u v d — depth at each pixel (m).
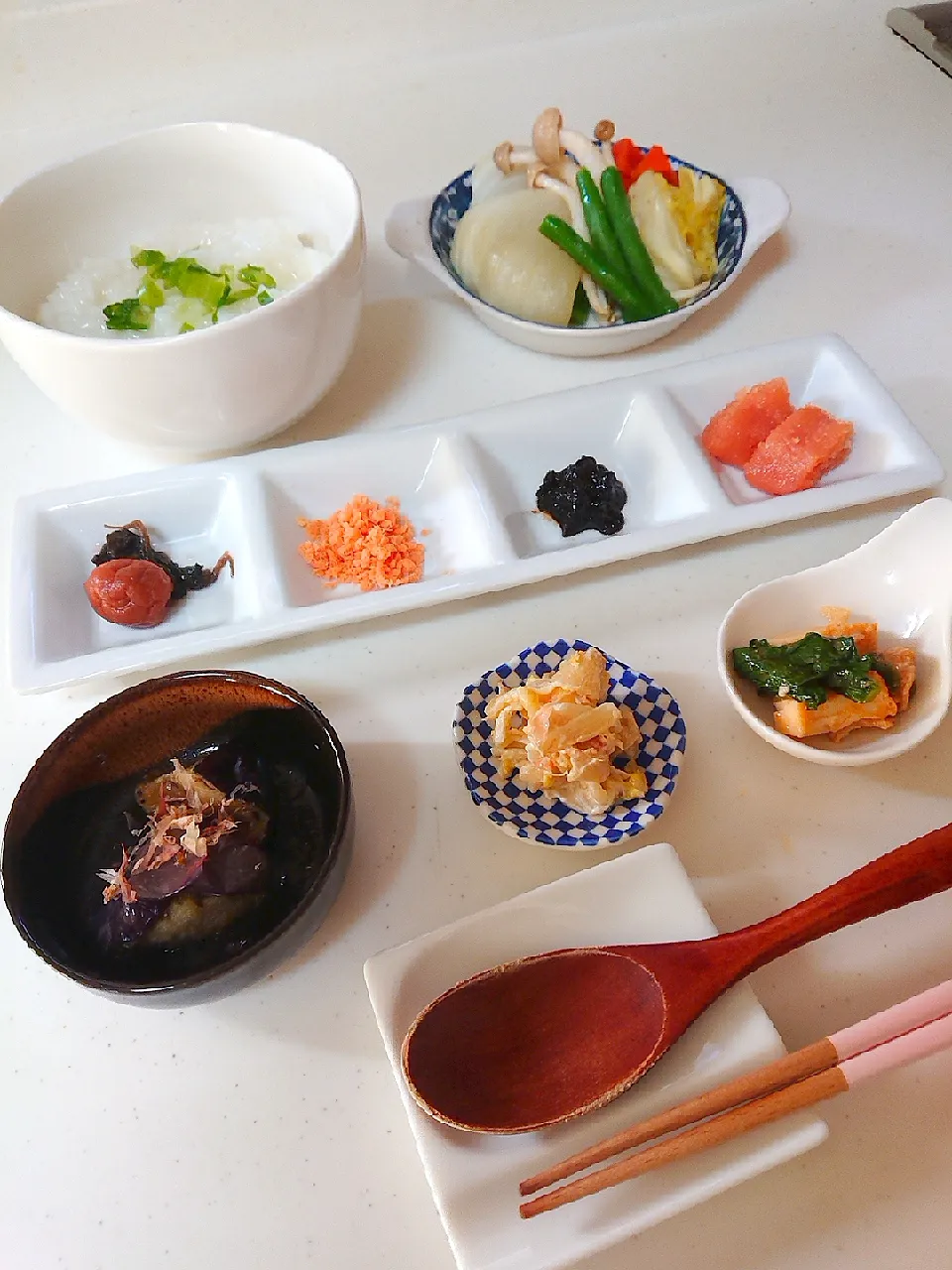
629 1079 0.21
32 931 0.22
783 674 0.27
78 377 0.31
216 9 0.53
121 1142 0.23
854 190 0.46
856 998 0.24
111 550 0.33
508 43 0.57
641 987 0.22
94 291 0.37
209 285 0.36
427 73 0.56
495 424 0.35
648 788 0.27
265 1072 0.24
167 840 0.24
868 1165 0.22
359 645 0.31
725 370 0.36
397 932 0.26
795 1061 0.20
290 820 0.26
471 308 0.41
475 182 0.43
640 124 0.52
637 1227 0.20
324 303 0.33
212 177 0.39
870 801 0.27
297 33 0.55
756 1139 0.20
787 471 0.33
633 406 0.36
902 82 0.53
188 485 0.34
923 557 0.28
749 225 0.41
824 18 0.58
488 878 0.26
